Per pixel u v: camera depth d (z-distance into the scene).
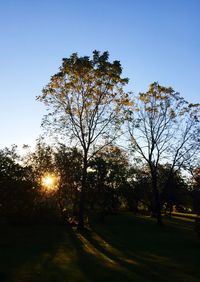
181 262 27.12
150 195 88.50
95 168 69.12
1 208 54.19
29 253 28.06
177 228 57.31
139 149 67.69
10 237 39.22
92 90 50.16
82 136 50.47
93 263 24.72
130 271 22.70
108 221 67.00
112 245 35.72
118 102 50.84
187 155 67.50
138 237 44.06
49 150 66.62
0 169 54.41
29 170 59.19
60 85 50.28
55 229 49.97
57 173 64.69
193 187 85.62
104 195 69.56
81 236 42.75
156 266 25.08
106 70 49.31
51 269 21.91
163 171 84.81
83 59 49.19
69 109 50.50
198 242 39.38
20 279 19.05
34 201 57.03
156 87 66.44
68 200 68.56
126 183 79.06
